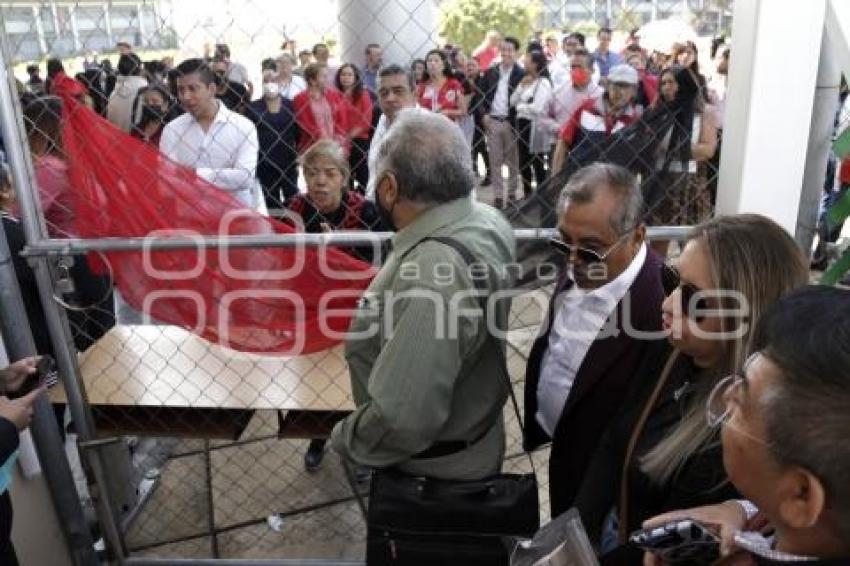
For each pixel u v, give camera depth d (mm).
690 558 816
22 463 1775
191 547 2410
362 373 1404
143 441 2934
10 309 1664
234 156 2764
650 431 1158
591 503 1277
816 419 562
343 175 2447
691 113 1780
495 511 1378
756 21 1370
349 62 3811
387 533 1400
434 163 1252
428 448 1410
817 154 1559
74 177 1741
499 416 1511
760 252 1001
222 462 2855
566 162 1854
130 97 2922
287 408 1937
